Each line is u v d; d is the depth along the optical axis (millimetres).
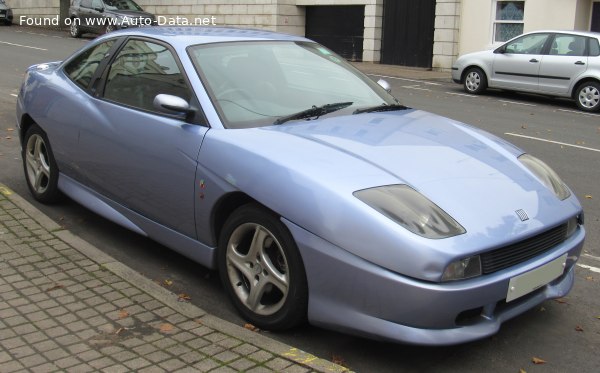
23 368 3107
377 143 3809
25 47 21000
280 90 4414
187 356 3256
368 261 3139
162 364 3176
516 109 13570
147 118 4309
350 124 4125
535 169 3973
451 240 3104
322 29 25234
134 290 3992
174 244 4246
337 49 24828
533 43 14852
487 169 3719
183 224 4121
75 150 5020
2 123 9188
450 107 13398
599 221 6012
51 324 3549
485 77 15695
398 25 22328
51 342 3359
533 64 14688
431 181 3441
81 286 4016
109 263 4340
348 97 4676
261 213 3549
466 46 20312
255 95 4262
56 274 4168
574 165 8336
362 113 4438
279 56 4746
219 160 3764
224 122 3959
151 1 29406
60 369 3109
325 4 24406
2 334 3422
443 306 3055
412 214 3174
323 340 3633
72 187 5266
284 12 25297
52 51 19938
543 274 3453
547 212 3545
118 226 5320
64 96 5160
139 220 4527
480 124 11367
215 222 3920
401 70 21109
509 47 15273
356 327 3230
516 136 10289
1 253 4449
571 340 3742
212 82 4195
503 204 3432
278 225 3461
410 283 3043
